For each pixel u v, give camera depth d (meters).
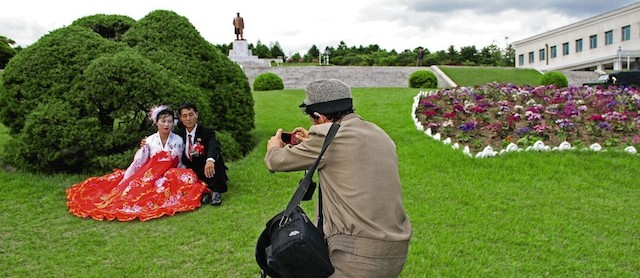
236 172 7.00
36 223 5.15
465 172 6.93
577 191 6.22
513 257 4.24
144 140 5.84
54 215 5.38
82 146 6.62
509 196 5.98
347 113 2.65
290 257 2.33
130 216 5.15
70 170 7.00
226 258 4.22
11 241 4.68
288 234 2.38
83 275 3.90
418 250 4.31
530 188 6.32
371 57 60.81
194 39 8.11
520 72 31.62
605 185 6.42
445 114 10.23
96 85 6.59
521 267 4.04
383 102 13.65
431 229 4.87
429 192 6.11
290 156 2.57
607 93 11.98
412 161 7.52
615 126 8.96
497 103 11.22
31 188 6.24
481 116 10.00
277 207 5.60
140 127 6.96
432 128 9.57
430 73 22.34
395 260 2.43
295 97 15.86
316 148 2.51
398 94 15.74
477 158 7.43
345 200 2.42
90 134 6.62
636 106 10.72
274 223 2.60
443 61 59.75
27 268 4.07
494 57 64.81
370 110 12.35
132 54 6.96
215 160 5.76
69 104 6.73
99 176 6.81
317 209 2.65
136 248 4.43
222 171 5.85
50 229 4.97
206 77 7.98
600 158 7.43
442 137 9.02
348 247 2.39
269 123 11.16
